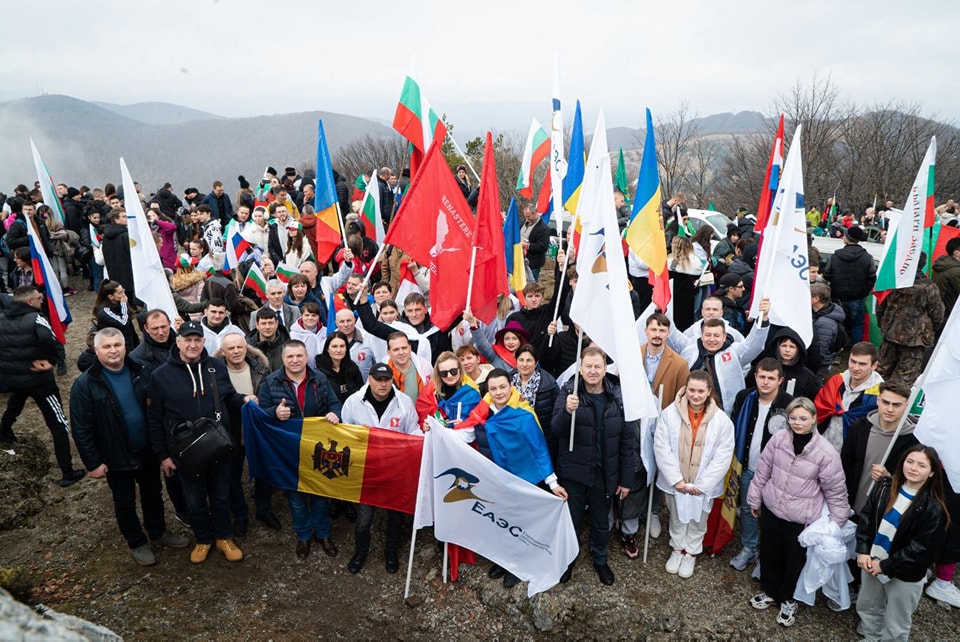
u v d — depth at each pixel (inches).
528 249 457.4
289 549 246.7
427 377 258.8
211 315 278.1
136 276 278.7
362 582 230.8
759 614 211.8
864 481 207.8
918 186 299.0
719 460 217.0
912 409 208.4
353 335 272.5
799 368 237.0
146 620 207.9
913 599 186.1
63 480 280.8
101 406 211.9
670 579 228.4
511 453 222.8
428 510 224.1
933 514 177.5
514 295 366.9
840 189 1302.9
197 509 226.8
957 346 184.1
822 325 300.5
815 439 200.8
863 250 406.6
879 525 186.2
